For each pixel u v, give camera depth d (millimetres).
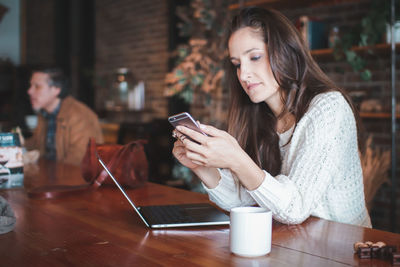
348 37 2938
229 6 3629
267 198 1057
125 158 1578
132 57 5793
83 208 1285
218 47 3592
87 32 6566
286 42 1271
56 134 2867
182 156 1203
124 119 5785
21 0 7156
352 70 3340
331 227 1058
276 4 3510
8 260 837
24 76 6332
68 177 1853
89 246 917
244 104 1496
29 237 991
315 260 815
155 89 5441
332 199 1313
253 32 1279
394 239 944
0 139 1583
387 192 3160
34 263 818
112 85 5988
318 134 1186
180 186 3631
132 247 909
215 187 1234
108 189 1595
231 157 1016
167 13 5258
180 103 4965
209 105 3908
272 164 1439
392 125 2863
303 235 988
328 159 1167
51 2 6844
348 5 3320
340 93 1271
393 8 2779
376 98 3195
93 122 2961
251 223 830
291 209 1068
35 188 1532
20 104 6359
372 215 3256
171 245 920
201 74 3557
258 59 1290
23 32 7148
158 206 1278
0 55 6984
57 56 6824
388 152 2926
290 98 1335
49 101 3021
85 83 6574
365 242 899
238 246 840
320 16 3492
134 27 5746
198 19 3654
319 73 1330
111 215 1193
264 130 1457
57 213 1226
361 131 1437
